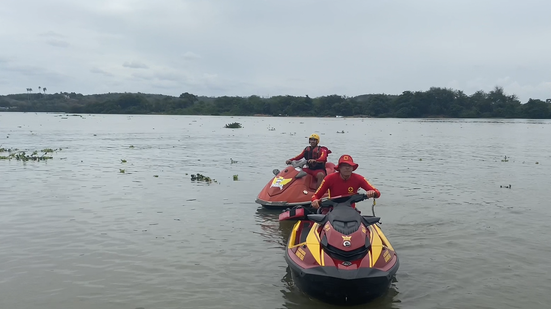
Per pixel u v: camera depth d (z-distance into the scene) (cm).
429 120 9900
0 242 821
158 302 593
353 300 585
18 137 3422
